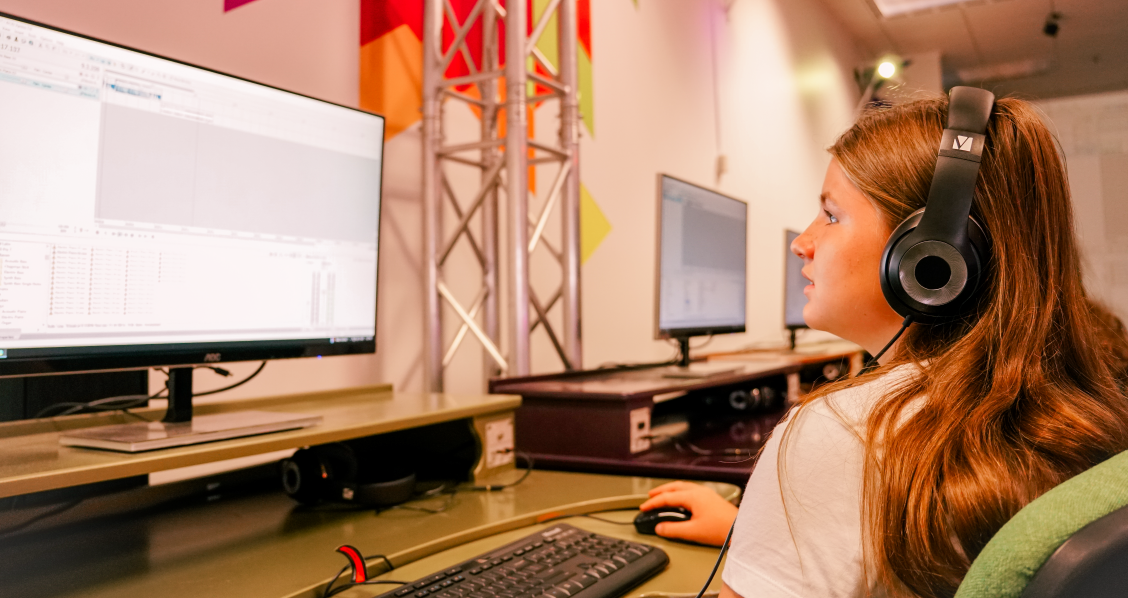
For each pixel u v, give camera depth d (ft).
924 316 1.91
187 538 2.95
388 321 5.66
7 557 2.69
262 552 2.76
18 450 2.53
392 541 2.89
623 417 4.39
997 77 21.45
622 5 8.89
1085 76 21.39
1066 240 1.89
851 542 1.59
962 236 1.81
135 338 2.74
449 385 6.31
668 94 9.88
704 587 2.08
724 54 11.60
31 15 3.71
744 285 7.60
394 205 5.75
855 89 18.30
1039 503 1.22
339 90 5.37
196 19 4.47
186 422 2.96
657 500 3.17
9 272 2.42
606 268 8.44
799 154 14.64
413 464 4.09
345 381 5.28
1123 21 16.98
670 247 6.12
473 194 6.69
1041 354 1.73
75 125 2.59
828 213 2.18
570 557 2.62
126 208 2.72
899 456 1.59
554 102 7.84
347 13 5.45
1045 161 1.88
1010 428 1.64
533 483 3.96
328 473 3.43
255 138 3.17
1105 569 1.08
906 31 17.74
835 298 2.10
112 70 2.70
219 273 3.02
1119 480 1.20
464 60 6.68
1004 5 16.08
